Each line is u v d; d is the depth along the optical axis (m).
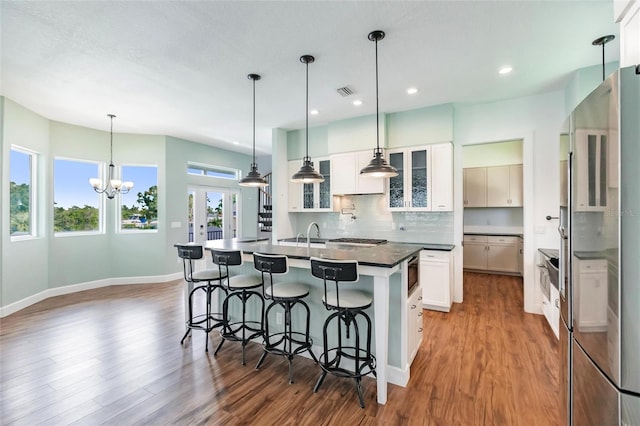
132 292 4.92
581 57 2.81
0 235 3.76
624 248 1.09
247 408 2.02
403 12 2.16
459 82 3.37
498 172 5.98
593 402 1.31
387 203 4.51
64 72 3.08
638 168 1.07
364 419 1.91
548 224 3.73
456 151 4.23
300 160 5.29
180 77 3.20
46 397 2.13
